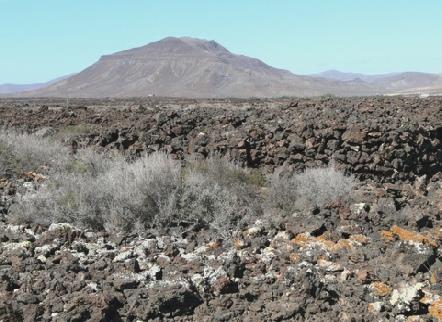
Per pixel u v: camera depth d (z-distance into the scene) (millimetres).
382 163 12266
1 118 22344
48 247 7715
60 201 9633
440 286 6781
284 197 10102
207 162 12102
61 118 22344
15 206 9500
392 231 8367
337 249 7902
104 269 7125
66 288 6520
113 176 10234
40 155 13727
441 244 8172
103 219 9062
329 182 10344
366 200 9859
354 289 6766
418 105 22250
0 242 8141
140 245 8125
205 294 6648
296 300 6480
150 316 6211
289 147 12805
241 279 7020
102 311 6023
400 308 6371
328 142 12555
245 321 6215
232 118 16156
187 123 15492
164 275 7078
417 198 10523
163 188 9508
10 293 6363
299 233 8492
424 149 12969
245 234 8609
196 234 8742
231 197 9891
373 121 13820
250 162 13188
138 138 14664
